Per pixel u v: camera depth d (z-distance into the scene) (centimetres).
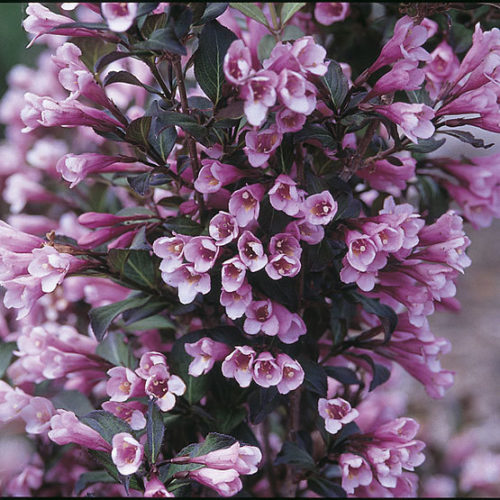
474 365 223
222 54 106
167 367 108
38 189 127
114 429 105
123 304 111
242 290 106
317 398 112
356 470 110
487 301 262
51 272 107
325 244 108
